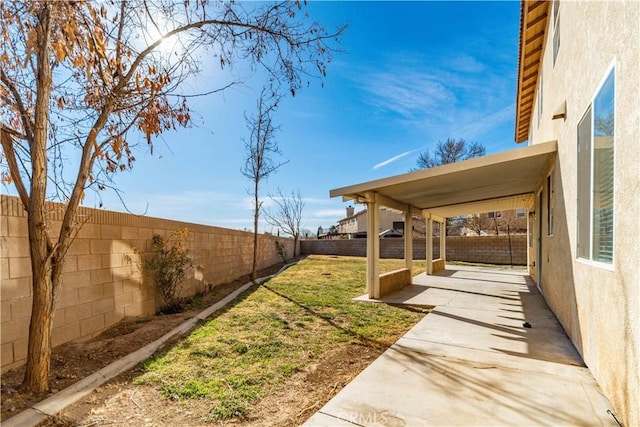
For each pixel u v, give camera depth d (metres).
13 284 3.74
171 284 7.09
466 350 4.61
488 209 14.47
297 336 5.32
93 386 3.43
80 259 4.88
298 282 11.54
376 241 8.62
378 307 7.47
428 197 10.21
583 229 4.15
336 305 7.66
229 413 3.01
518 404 3.10
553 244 6.53
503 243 20.50
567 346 4.75
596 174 3.57
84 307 4.93
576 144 4.46
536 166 7.13
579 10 4.31
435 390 3.40
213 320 6.28
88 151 3.58
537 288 10.01
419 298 8.48
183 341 4.99
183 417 2.95
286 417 2.97
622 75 2.74
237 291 9.69
